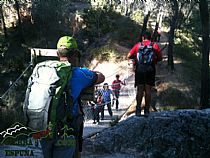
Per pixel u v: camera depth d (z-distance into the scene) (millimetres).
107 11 39812
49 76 2535
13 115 7215
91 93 2791
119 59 29734
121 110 19141
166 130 6293
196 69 28531
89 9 40312
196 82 24828
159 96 20969
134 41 33594
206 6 13555
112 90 19016
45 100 2477
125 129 6578
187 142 6234
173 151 6090
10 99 12539
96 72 2826
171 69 26375
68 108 2561
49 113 2477
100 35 35438
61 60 2777
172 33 26953
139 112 6859
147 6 33250
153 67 6535
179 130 6332
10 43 34188
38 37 36688
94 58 30438
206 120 6582
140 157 6070
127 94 22266
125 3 45000
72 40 2799
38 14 38062
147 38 6527
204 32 13688
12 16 40250
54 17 38125
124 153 6234
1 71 27375
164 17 41562
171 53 26719
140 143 6277
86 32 35906
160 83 23156
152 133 6312
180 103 20547
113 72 28125
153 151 6102
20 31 35844
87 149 6129
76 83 2650
